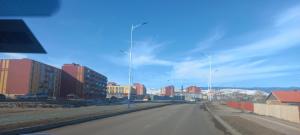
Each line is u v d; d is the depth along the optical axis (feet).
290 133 78.07
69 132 74.02
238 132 78.18
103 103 324.19
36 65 406.82
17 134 68.39
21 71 392.27
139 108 224.33
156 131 79.46
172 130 82.84
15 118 102.83
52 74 453.17
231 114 170.19
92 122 106.73
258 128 89.71
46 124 83.76
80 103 278.05
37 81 410.72
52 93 453.99
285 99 284.61
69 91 501.15
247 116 153.79
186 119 129.08
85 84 517.96
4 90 391.65
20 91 390.01
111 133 72.90
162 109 234.38
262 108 189.16
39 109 171.73
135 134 71.72
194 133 76.74
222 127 94.27
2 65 395.34
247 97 555.69
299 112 126.52
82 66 509.35
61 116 116.78
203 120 124.57
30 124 83.20
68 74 504.02
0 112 134.51
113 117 137.28
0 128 71.46
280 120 135.54
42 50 13.03
